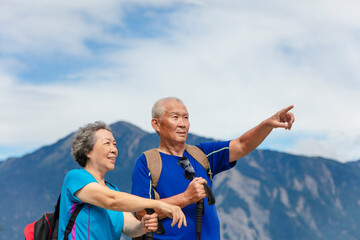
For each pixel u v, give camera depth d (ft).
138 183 11.78
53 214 10.06
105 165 10.07
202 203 11.37
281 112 11.79
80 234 9.48
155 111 12.23
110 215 10.39
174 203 10.79
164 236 11.43
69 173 9.75
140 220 11.42
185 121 12.14
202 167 12.19
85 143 10.06
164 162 11.90
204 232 11.59
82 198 9.47
